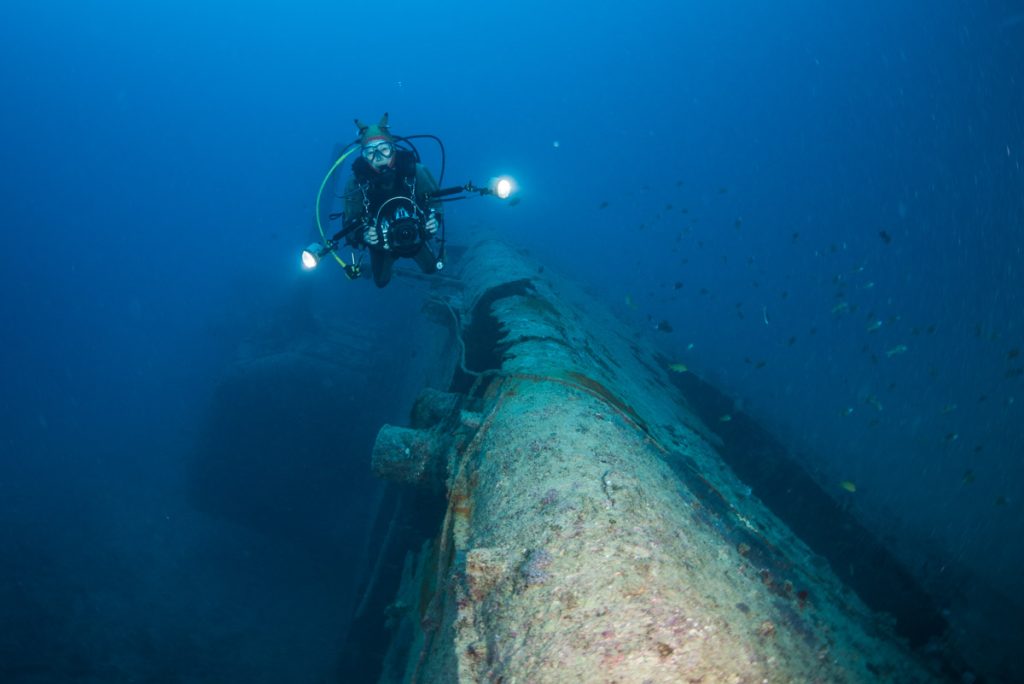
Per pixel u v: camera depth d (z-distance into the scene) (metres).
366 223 3.73
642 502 2.40
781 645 2.10
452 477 3.45
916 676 2.87
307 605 13.67
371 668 6.93
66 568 14.62
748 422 8.20
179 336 38.94
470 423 3.65
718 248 52.97
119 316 47.59
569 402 3.36
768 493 7.10
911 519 11.59
